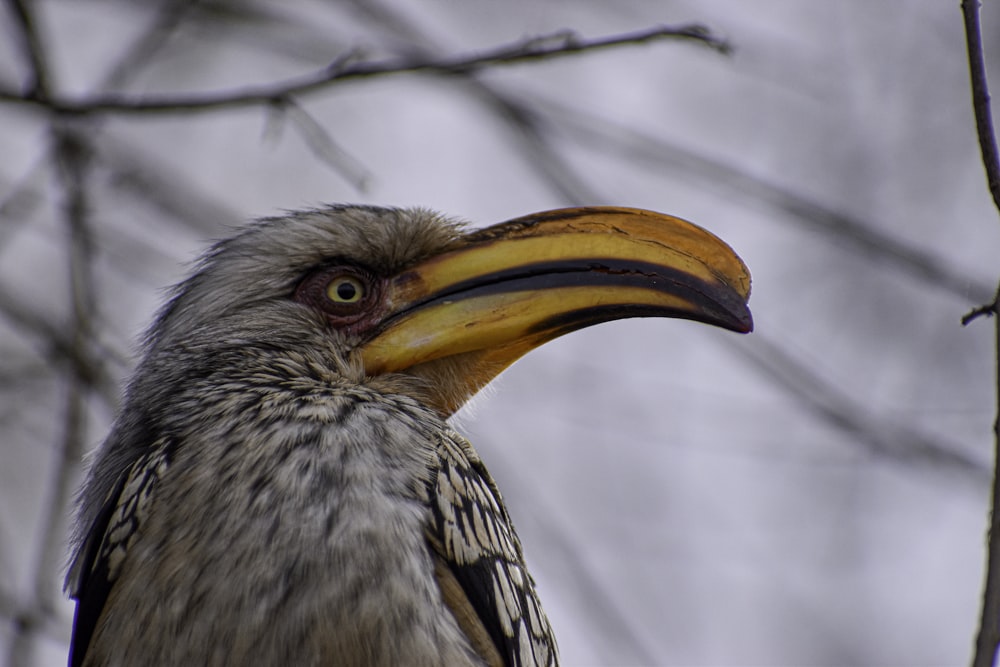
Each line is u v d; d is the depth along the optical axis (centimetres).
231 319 866
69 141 1247
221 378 823
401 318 870
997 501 662
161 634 715
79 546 867
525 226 879
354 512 723
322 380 834
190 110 1125
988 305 695
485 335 859
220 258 900
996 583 650
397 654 698
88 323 1205
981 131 733
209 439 767
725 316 826
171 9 1333
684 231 849
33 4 1178
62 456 1126
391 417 788
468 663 718
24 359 1316
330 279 876
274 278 873
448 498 773
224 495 732
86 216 1248
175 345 863
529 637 835
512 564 830
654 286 841
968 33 741
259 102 1103
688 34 1054
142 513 762
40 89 1166
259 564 709
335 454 746
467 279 870
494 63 1084
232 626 703
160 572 724
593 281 852
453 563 766
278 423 762
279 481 731
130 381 903
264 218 927
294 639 698
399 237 877
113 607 747
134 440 845
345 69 1099
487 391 939
